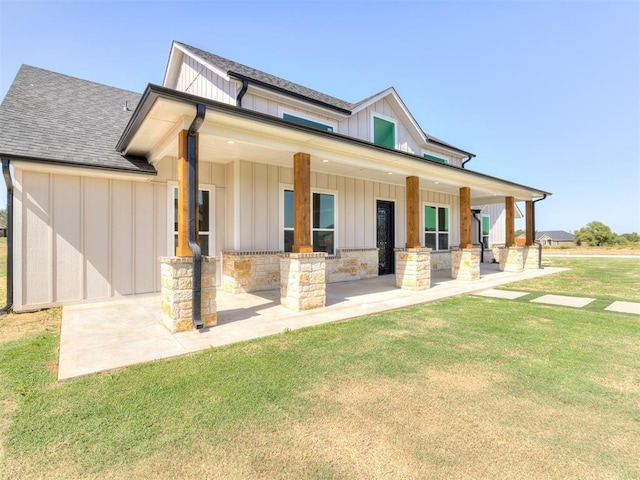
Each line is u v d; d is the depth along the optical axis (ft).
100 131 25.64
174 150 20.61
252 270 26.21
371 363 11.43
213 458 6.46
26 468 6.17
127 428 7.47
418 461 6.35
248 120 16.47
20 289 19.66
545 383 9.82
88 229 21.93
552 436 7.16
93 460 6.40
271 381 9.96
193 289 15.29
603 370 10.75
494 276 36.94
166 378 10.14
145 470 6.11
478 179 34.04
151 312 19.11
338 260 32.55
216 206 26.78
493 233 63.57
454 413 8.17
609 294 25.18
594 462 6.29
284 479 5.87
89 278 21.91
